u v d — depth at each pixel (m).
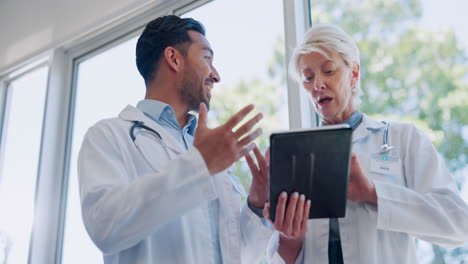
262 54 2.51
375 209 1.43
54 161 3.20
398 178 1.53
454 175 1.87
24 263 3.13
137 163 1.47
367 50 2.20
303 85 1.66
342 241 1.47
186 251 1.37
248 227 1.55
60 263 3.00
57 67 3.37
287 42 2.35
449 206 1.40
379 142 1.61
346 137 1.17
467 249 1.75
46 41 3.46
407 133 1.60
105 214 1.25
